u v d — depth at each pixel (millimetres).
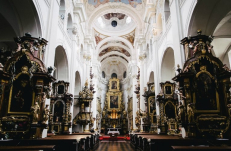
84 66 18750
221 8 7785
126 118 31984
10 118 6762
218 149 4188
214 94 7500
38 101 7086
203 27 8320
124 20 26312
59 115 12523
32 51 7328
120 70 36625
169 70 13266
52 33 8969
